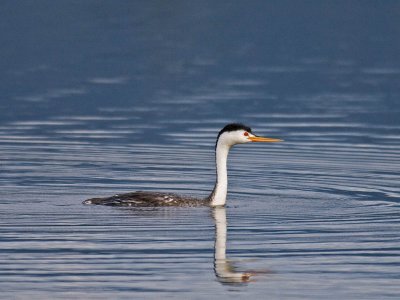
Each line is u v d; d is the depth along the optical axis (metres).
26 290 14.27
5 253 15.75
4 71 35.91
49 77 34.91
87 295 14.10
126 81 34.41
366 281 14.77
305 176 21.20
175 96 31.83
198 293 14.26
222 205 18.64
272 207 18.62
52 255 15.68
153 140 25.22
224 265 15.33
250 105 30.36
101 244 16.25
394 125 27.28
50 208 18.28
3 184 20.19
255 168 21.95
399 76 35.47
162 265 15.32
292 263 15.48
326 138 25.53
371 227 17.31
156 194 18.56
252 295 14.17
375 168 22.00
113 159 22.88
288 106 30.23
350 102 30.88
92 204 18.53
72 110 29.44
